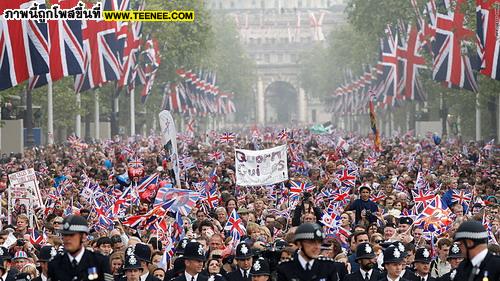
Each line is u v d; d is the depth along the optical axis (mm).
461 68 112625
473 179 75375
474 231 27203
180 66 196125
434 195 50938
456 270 28109
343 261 38656
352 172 66562
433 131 186500
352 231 48188
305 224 29750
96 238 42969
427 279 36188
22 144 119438
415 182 66625
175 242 46875
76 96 149625
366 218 51312
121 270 36000
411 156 93312
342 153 102312
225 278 36250
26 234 48562
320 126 185500
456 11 112438
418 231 46469
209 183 63531
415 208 51250
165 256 40094
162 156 95500
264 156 68625
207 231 45031
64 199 64562
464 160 96500
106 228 49750
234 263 40781
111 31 108938
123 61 130750
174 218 51438
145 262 35375
